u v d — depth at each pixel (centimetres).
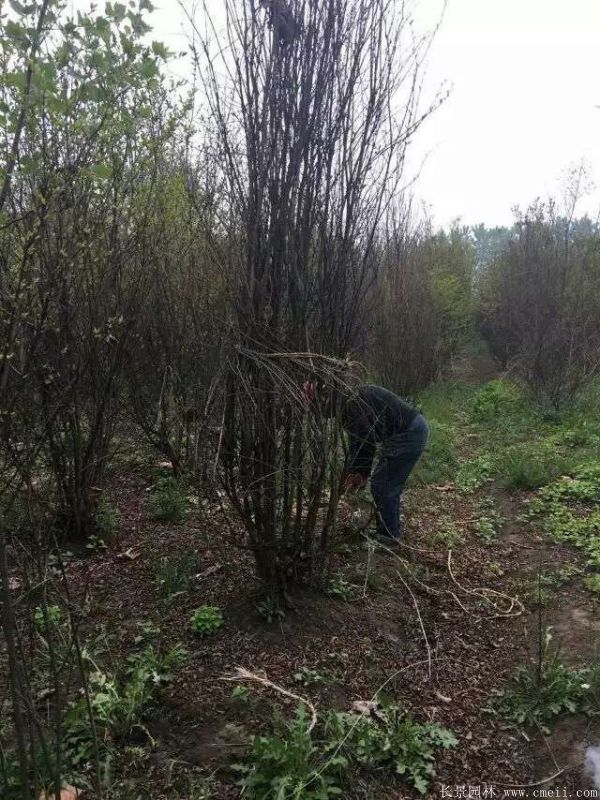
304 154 312
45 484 382
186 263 480
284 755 246
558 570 445
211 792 243
